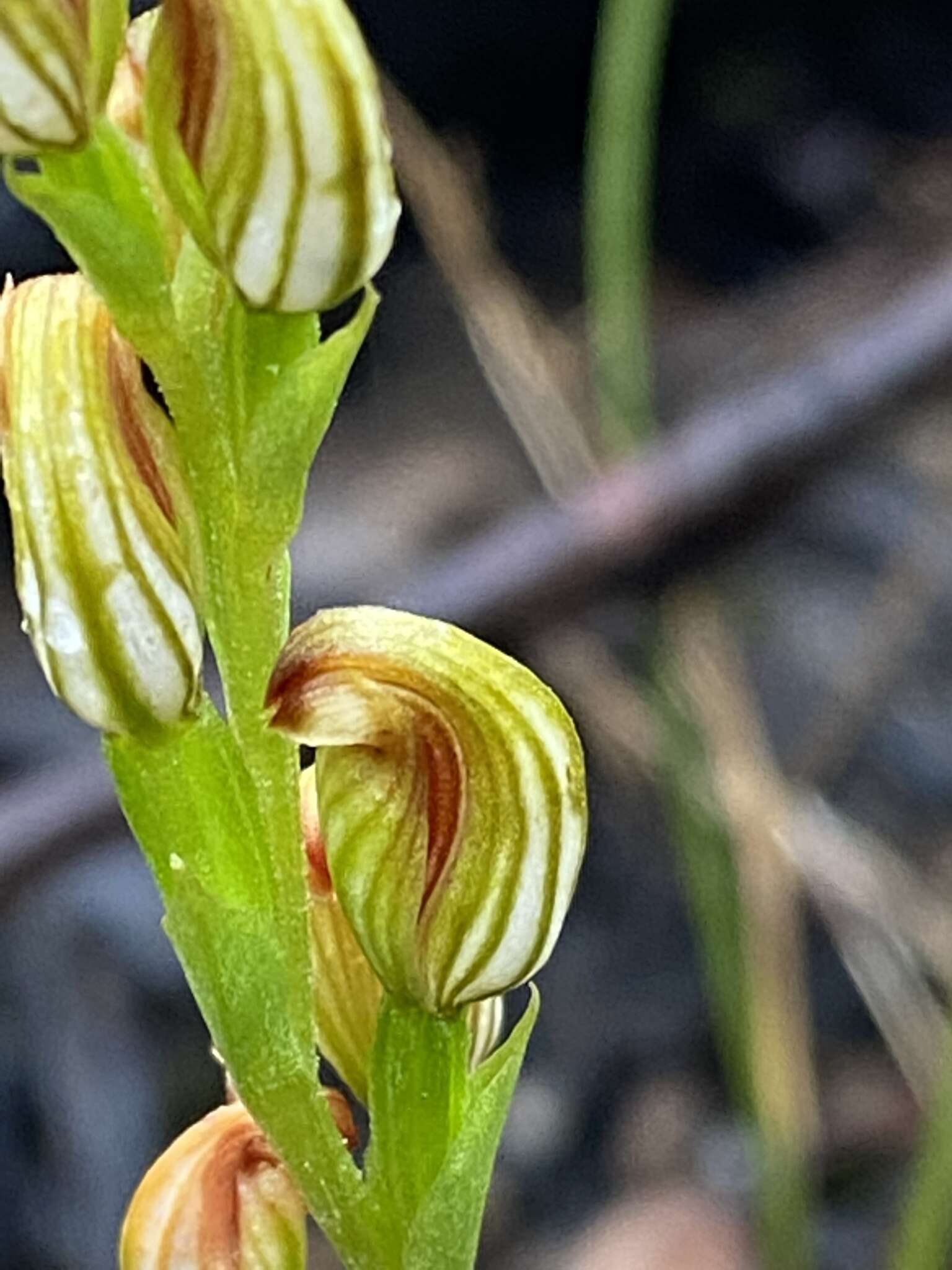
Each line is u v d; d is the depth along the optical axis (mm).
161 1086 88
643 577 65
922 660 100
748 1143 73
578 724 90
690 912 89
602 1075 92
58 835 64
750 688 87
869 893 67
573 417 73
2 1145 87
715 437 66
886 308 69
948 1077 56
